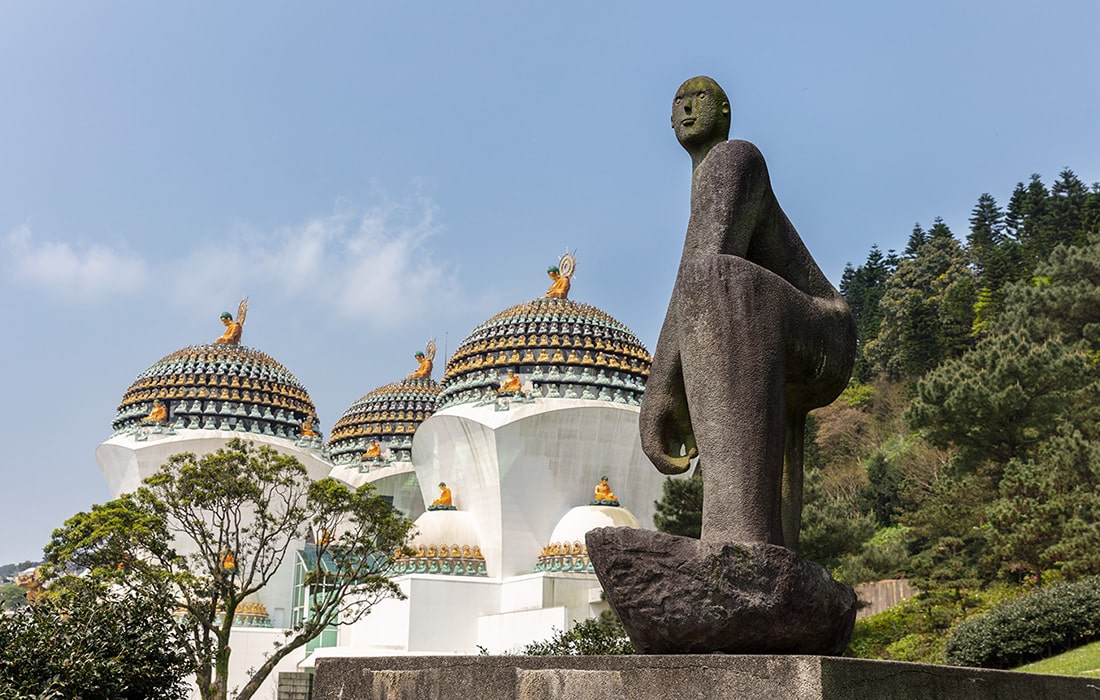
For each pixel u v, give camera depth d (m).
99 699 18.06
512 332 52.91
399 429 65.06
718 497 5.94
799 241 7.14
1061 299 67.88
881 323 98.69
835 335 6.76
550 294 55.53
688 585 5.62
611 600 5.94
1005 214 107.81
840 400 90.94
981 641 28.09
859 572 39.91
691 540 5.74
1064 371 46.62
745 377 6.04
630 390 51.75
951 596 38.16
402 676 6.61
